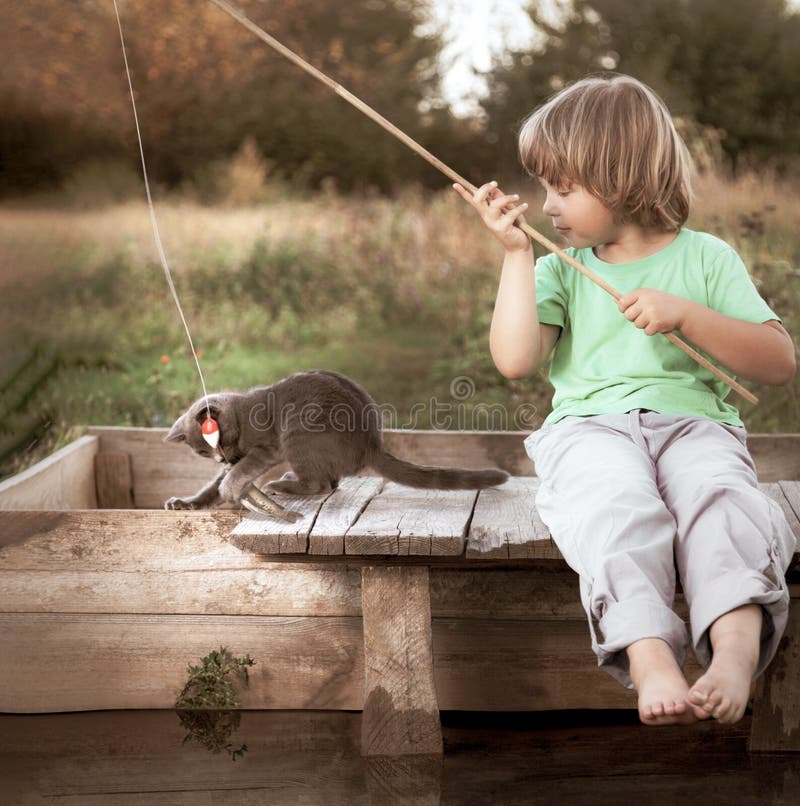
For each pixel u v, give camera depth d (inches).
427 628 100.7
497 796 92.7
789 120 514.9
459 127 554.3
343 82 560.7
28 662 111.5
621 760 99.9
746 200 324.8
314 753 101.6
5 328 270.4
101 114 490.3
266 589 109.3
